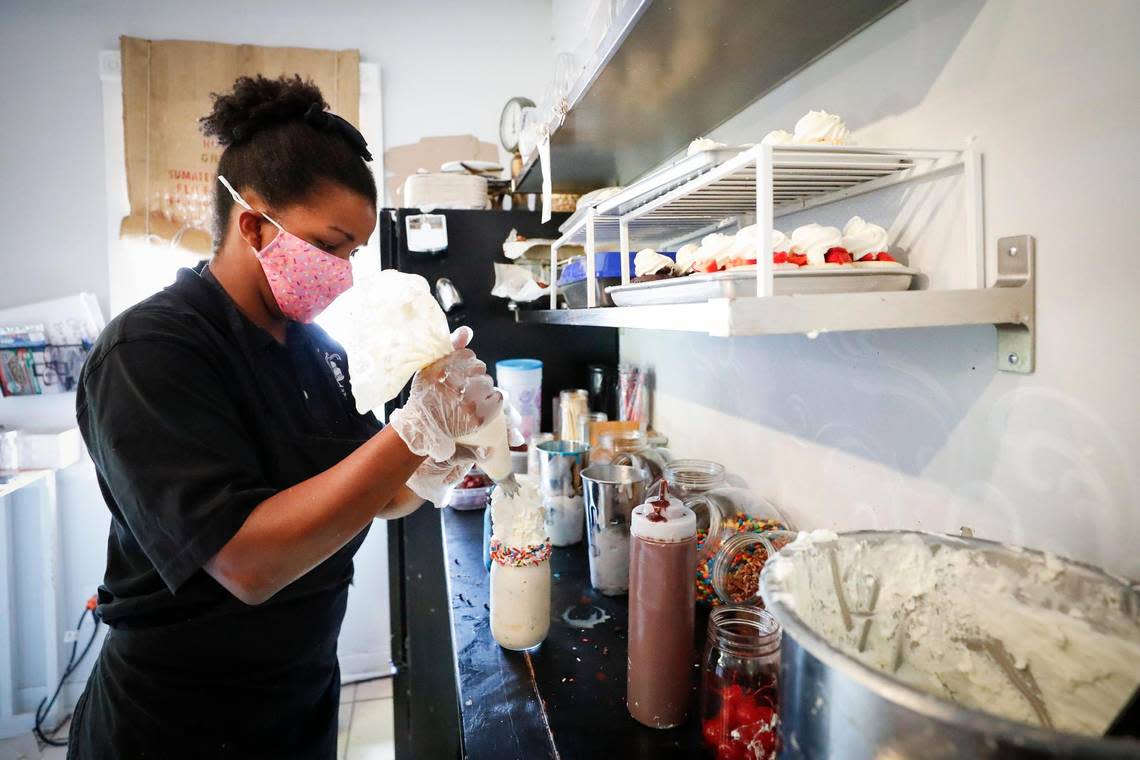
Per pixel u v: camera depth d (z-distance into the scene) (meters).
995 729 0.33
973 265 0.77
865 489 1.01
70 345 2.45
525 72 2.77
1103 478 0.65
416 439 0.76
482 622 1.16
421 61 2.69
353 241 0.95
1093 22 0.63
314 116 0.89
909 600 0.62
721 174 0.77
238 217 0.90
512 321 2.24
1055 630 0.54
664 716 0.85
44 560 2.38
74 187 2.43
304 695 1.08
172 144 2.44
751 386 1.36
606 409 2.13
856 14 0.90
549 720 0.87
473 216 2.18
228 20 2.52
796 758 0.46
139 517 0.72
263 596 0.73
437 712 2.11
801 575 0.57
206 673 0.94
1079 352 0.67
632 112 1.33
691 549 0.85
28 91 2.38
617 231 1.57
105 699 0.96
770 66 1.09
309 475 0.99
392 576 2.21
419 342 0.80
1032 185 0.71
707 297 0.78
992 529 0.79
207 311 0.91
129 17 2.43
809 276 0.71
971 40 0.77
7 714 2.39
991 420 0.78
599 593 1.26
